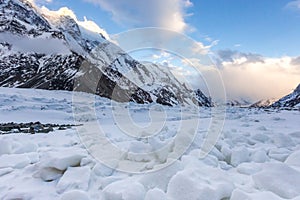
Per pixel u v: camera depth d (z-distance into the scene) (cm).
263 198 232
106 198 278
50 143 575
